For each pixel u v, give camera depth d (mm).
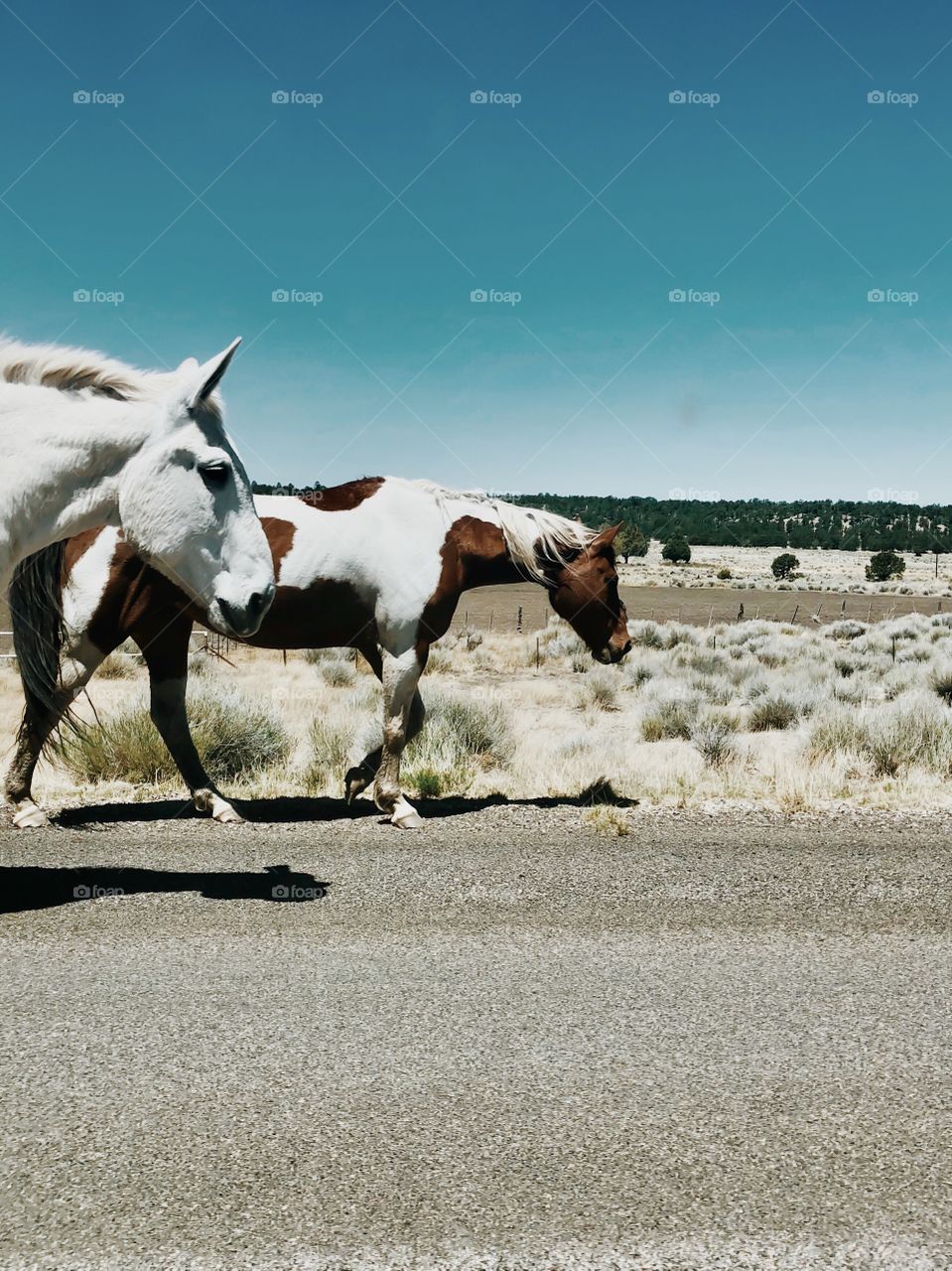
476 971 4508
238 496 5305
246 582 5328
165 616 7508
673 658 29578
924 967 4625
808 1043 3830
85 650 7379
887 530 187250
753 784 9859
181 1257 2553
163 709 7859
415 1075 3531
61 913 5195
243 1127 3174
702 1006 4164
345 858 6324
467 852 6512
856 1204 2797
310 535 7594
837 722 14062
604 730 17781
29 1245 2594
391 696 7766
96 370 5156
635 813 7875
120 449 5086
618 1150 3064
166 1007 4066
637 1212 2748
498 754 13031
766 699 18844
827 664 27109
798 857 6410
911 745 12648
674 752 14266
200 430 5195
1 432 4969
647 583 91188
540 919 5203
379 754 8383
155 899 5438
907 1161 3023
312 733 13031
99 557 7320
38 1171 2922
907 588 90938
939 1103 3379
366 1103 3334
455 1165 2975
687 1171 2955
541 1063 3631
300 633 7820
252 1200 2795
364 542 7672
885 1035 3908
